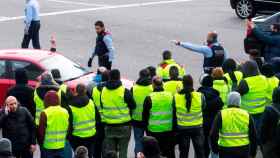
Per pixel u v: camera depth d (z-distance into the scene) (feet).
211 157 78.74
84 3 172.04
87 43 138.51
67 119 73.51
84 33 145.07
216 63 95.35
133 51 133.49
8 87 96.73
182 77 82.94
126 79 108.88
